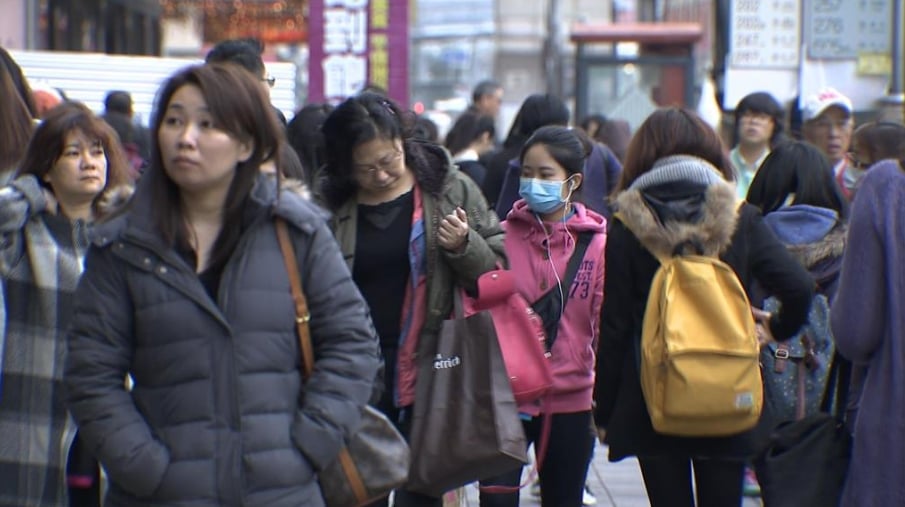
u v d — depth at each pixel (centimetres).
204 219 1325
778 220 2161
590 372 2005
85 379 1280
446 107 12025
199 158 1280
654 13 11369
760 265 1758
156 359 1280
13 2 6034
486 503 1970
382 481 1433
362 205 1858
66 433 1745
